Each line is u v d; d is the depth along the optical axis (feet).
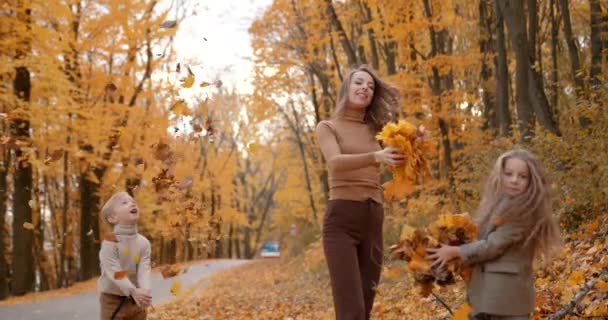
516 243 9.56
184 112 15.39
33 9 46.78
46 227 102.68
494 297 9.57
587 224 21.89
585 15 55.98
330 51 65.57
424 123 45.24
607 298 13.74
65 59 54.54
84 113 48.98
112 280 13.20
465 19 55.72
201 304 37.17
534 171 9.70
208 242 18.35
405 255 9.28
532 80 30.83
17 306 40.50
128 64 56.03
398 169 9.87
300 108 96.78
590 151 22.40
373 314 22.07
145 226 81.35
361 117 13.24
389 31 46.42
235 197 127.44
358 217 12.34
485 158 32.76
